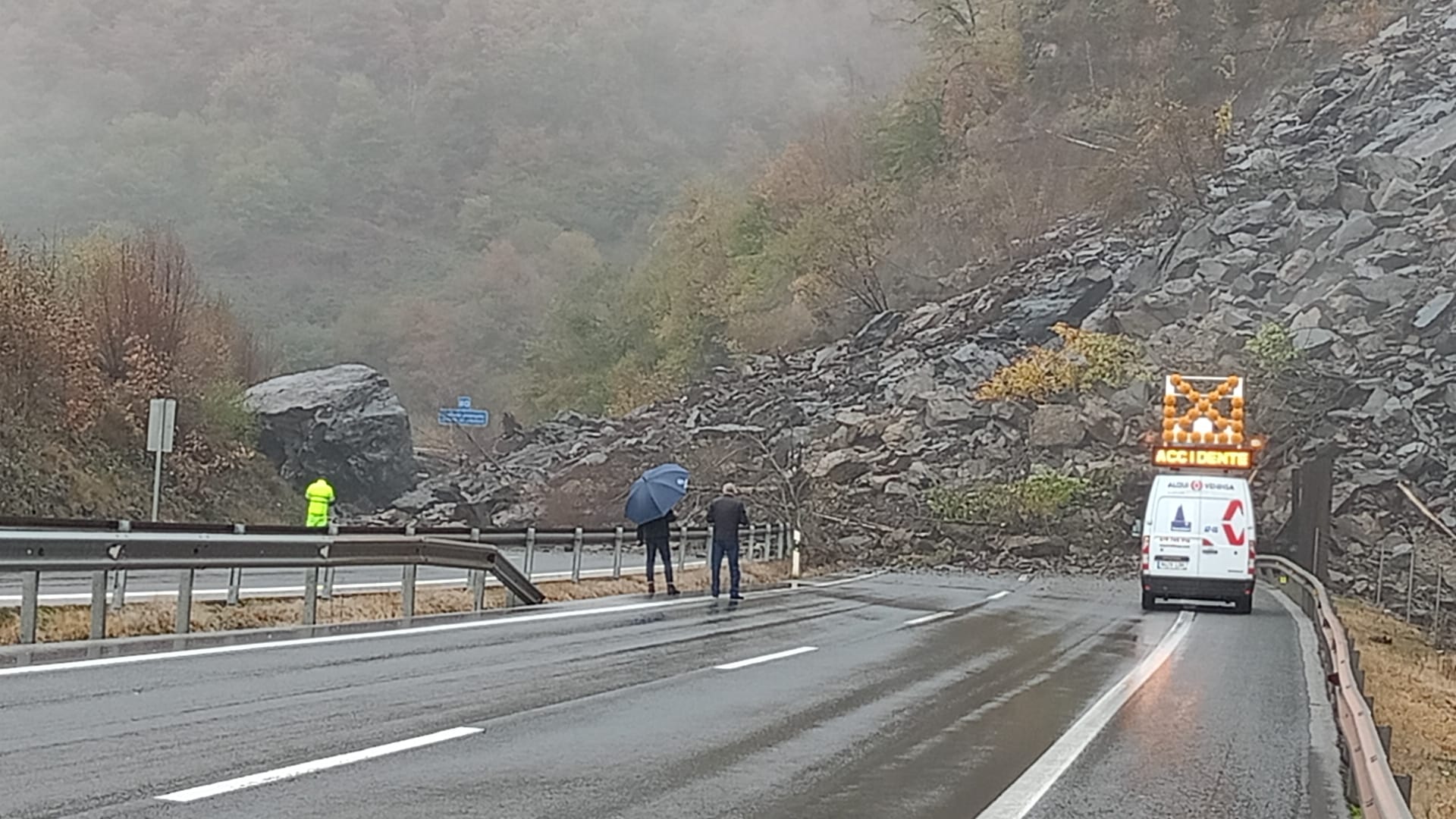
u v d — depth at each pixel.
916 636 21.02
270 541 17.53
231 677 13.20
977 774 10.52
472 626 19.23
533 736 11.05
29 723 10.40
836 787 9.79
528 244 157.50
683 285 89.06
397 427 54.88
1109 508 45.31
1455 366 46.69
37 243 51.00
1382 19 74.62
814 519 45.12
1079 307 58.72
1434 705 20.22
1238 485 28.86
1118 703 14.73
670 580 27.05
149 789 8.54
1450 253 50.75
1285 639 23.08
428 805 8.55
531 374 103.00
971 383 54.12
